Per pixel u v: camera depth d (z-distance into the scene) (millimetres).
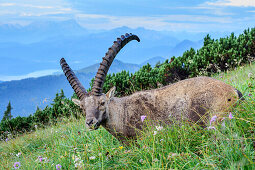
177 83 4766
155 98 4750
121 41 5289
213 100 4184
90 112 4672
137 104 4832
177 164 3279
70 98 13125
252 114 3861
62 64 5234
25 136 10617
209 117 4121
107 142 5473
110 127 4922
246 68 10391
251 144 3299
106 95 4863
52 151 5715
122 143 4973
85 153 4629
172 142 3793
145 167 3541
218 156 3115
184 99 4465
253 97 4660
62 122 10828
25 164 5625
